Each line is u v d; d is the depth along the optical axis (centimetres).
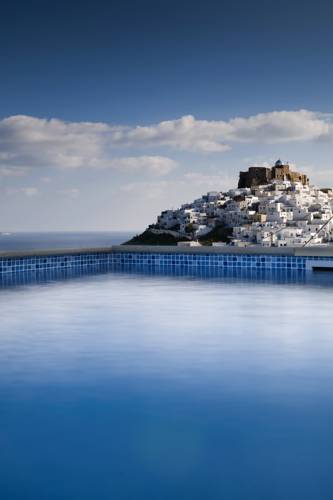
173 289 831
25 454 244
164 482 217
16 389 337
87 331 507
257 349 432
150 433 266
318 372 367
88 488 213
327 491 209
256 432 266
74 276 1055
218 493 208
